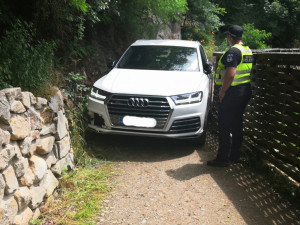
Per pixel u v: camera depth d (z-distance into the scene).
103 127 5.25
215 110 6.99
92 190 3.98
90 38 7.92
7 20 5.05
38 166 3.31
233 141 5.00
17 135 2.97
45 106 3.68
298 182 3.84
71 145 4.46
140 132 5.14
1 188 2.67
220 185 4.31
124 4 8.45
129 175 4.48
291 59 4.08
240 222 3.46
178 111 5.07
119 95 5.12
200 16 17.31
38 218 3.29
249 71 4.68
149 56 6.31
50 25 6.05
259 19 21.69
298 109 3.89
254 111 5.16
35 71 3.93
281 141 4.26
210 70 6.18
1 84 3.40
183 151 5.52
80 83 6.79
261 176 4.63
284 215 3.63
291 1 22.23
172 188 4.17
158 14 9.38
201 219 3.49
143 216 3.48
